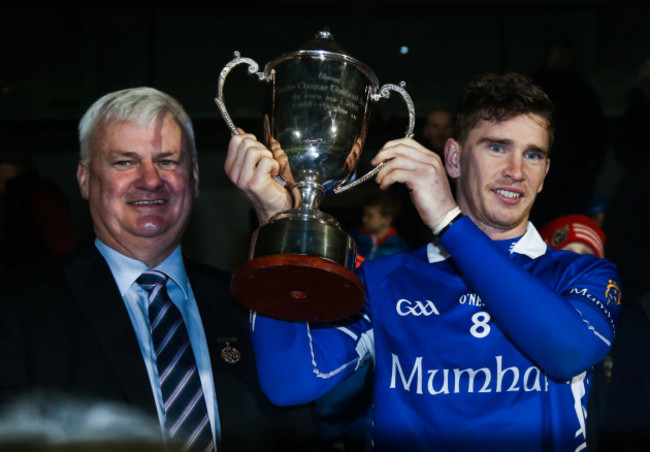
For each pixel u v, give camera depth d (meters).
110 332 1.94
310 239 1.70
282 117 1.84
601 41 5.52
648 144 4.43
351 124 1.84
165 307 2.04
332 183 1.86
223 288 2.18
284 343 1.93
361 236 4.38
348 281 1.64
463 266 1.82
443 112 4.59
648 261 3.32
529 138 1.96
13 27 5.48
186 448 1.88
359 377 2.23
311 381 1.95
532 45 5.50
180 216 2.12
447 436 1.86
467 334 1.92
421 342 1.93
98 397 1.86
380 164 1.85
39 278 2.00
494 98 1.98
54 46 5.49
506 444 1.84
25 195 4.34
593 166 4.55
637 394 2.10
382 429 1.92
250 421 2.00
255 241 1.80
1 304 1.93
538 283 1.80
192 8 5.41
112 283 2.03
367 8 5.43
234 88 5.36
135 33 5.46
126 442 1.81
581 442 1.88
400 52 5.45
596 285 1.97
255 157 1.83
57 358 1.88
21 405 1.81
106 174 2.07
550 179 4.41
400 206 4.50
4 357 1.86
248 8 5.39
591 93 4.63
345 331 2.02
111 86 5.48
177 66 5.41
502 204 1.97
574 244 2.88
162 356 1.98
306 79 1.85
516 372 1.89
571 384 1.91
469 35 5.49
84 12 5.47
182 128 2.14
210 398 1.99
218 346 2.06
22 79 5.48
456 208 1.84
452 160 2.11
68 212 4.41
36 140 5.42
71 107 5.48
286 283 1.67
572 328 1.78
